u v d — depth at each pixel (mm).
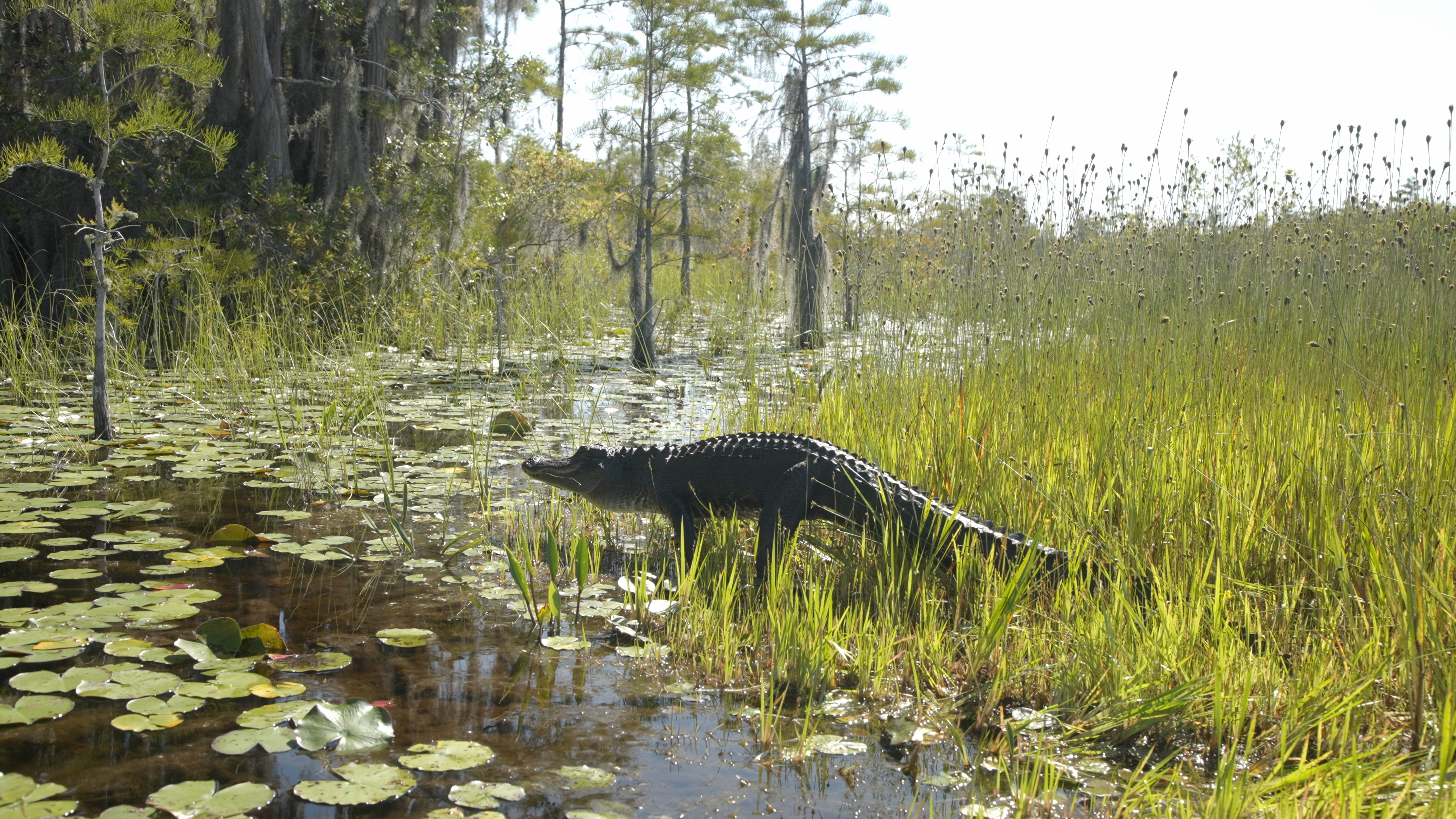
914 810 2736
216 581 4434
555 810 2674
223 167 12445
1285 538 4094
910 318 7457
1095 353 6855
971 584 4305
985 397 5770
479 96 15141
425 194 14227
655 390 10500
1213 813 2510
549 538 4062
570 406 9055
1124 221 9242
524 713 3275
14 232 12609
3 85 11250
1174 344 6367
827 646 3670
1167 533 4410
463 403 9461
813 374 8359
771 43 17172
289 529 5301
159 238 8266
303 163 15000
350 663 3613
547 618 4145
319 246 12828
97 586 4270
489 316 13562
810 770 2955
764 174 16656
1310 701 3117
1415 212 8508
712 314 17406
